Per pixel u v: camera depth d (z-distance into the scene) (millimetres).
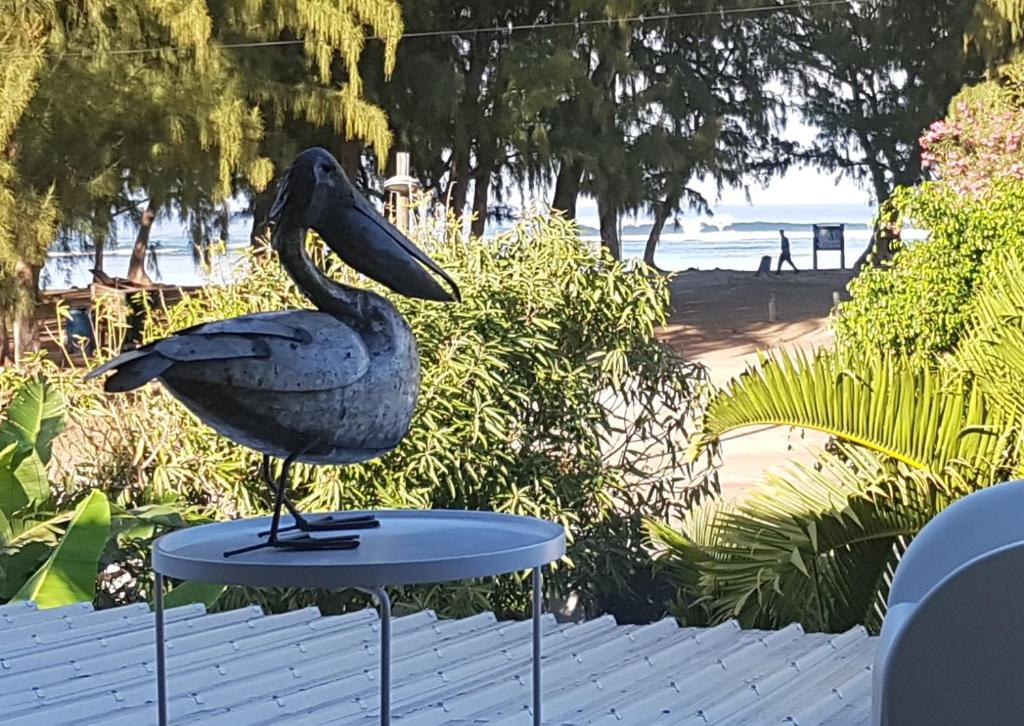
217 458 6363
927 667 1813
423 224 7312
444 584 6496
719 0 21875
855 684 3488
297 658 3621
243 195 18234
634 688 3418
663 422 7566
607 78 20750
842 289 27359
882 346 7684
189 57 15195
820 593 5465
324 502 6133
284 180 2242
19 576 5824
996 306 5562
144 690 3195
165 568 2176
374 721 2955
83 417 6672
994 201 7695
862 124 24250
